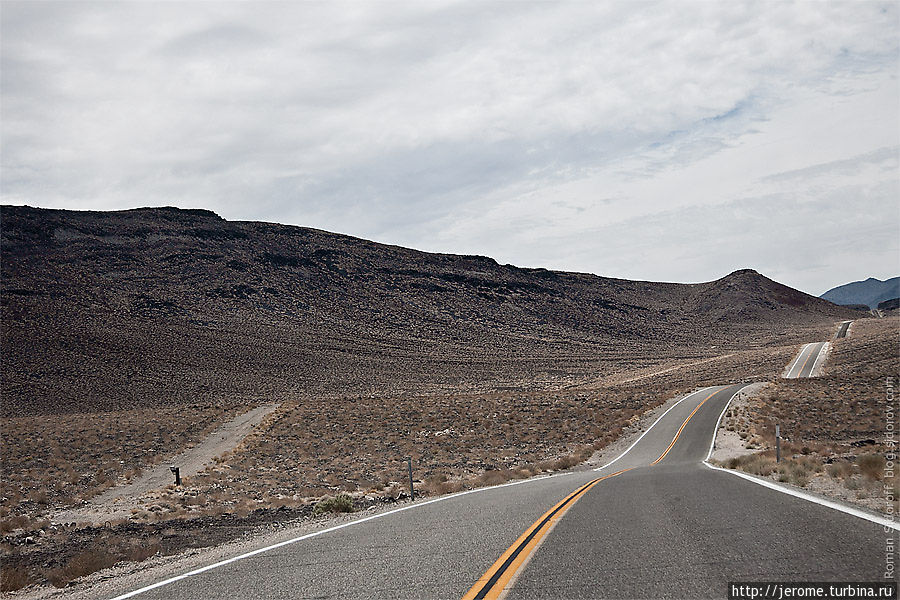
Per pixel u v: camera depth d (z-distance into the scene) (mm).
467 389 104688
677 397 62156
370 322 165000
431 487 25000
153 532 17859
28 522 22422
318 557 8516
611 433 46938
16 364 100688
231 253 185750
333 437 50531
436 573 7043
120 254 169750
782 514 9258
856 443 31531
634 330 197625
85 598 7918
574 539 8234
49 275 148375
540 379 121312
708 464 25078
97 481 35594
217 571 8312
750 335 197875
